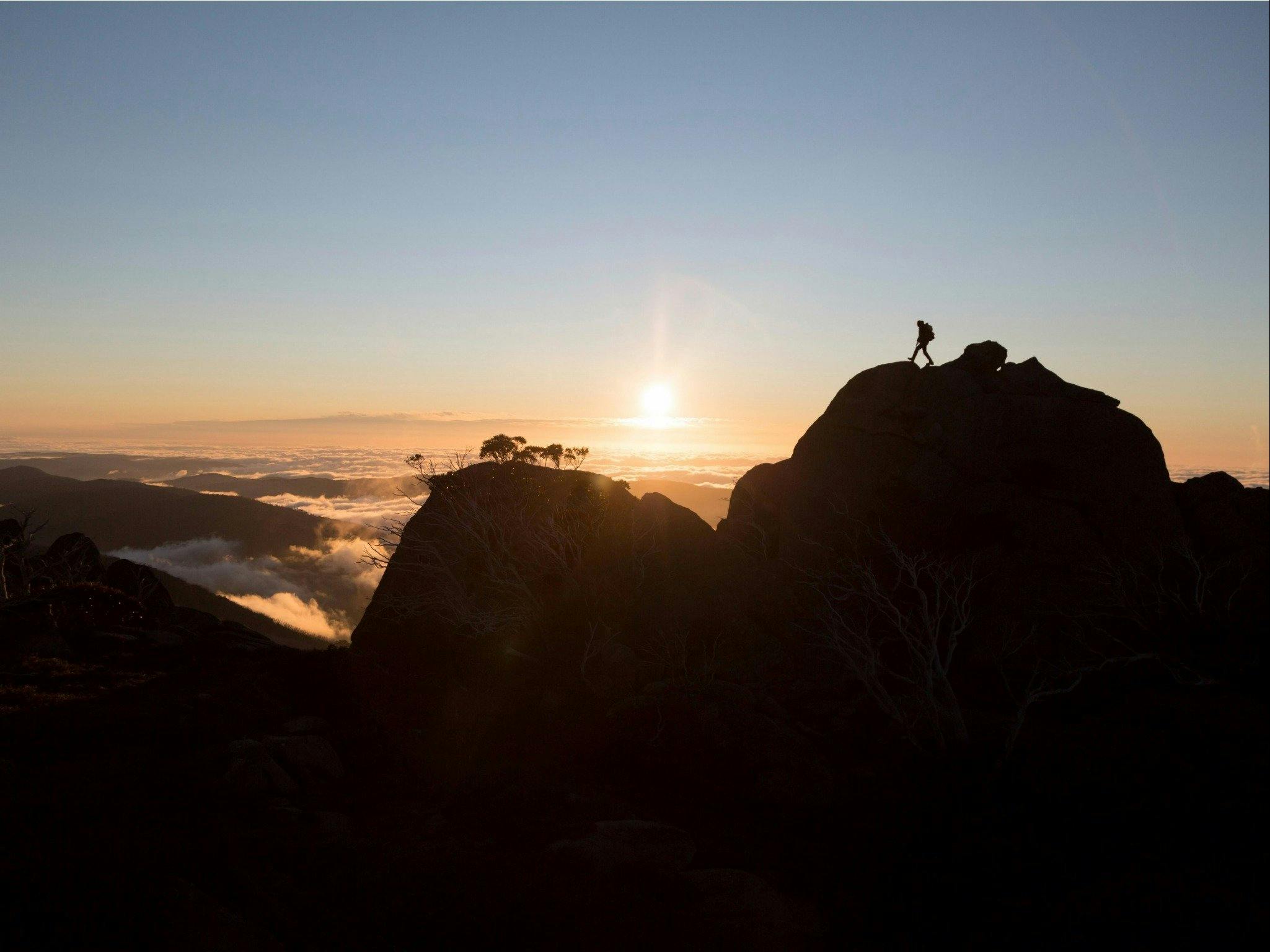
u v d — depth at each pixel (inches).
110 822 502.3
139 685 1063.0
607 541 1039.6
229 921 374.6
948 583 1003.9
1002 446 1103.0
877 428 1139.9
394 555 1016.9
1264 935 432.5
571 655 903.7
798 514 1115.3
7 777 580.4
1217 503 1124.5
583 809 650.8
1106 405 1135.6
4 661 1114.1
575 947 423.8
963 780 703.1
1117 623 968.9
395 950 400.2
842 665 946.1
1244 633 951.0
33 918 352.5
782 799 673.6
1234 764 692.1
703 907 501.4
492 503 1018.7
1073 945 446.0
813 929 494.0
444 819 647.1
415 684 898.1
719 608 1001.5
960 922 492.1
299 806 650.8
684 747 727.1
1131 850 570.6
